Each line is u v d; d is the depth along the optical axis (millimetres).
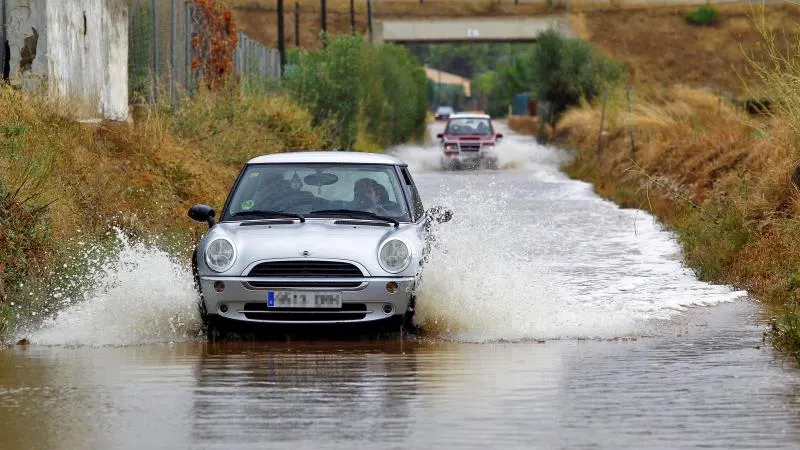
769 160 48406
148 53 71250
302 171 34281
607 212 69875
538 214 68500
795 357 27297
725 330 31750
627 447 19109
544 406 22219
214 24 84125
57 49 50062
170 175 52125
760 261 40781
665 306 36250
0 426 20594
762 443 19359
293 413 21625
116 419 21156
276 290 30312
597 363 26812
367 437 19797
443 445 19234
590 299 37500
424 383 24500
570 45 182375
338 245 30688
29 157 39562
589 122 130625
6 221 34344
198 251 31375
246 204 33656
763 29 50375
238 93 79250
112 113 59188
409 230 32375
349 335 31266
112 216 44312
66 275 35219
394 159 35625
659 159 79688
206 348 29438
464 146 127438
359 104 117938
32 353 28500
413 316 31281
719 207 49594
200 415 21484
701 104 104438
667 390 23719
